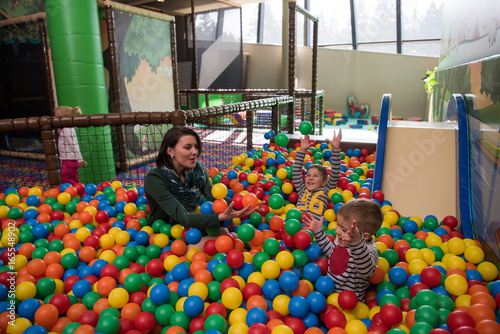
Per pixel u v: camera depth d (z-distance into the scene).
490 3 3.92
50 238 2.71
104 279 2.03
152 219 2.78
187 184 2.49
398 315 1.66
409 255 2.32
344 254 1.97
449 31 7.19
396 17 12.18
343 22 13.00
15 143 6.71
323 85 13.40
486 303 1.74
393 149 3.30
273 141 5.74
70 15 4.33
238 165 4.57
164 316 1.81
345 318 1.75
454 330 1.53
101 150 4.80
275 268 1.99
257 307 1.76
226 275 2.02
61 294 1.91
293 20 6.25
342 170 4.30
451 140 3.14
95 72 4.57
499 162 2.27
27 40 5.96
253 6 13.73
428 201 3.17
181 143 2.32
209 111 3.80
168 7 10.08
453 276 1.94
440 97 7.95
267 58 13.54
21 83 6.25
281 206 2.80
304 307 1.76
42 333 1.61
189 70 10.05
